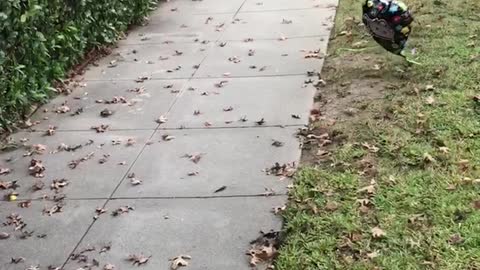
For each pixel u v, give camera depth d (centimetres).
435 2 649
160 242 329
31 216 363
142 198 370
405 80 486
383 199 340
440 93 456
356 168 374
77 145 440
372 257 297
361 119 433
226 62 568
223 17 701
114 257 321
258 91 500
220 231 332
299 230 324
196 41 632
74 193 382
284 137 423
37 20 519
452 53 523
